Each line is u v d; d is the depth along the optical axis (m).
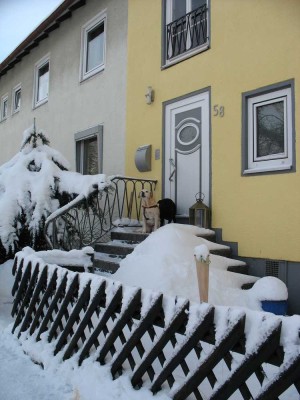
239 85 6.09
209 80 6.59
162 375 2.59
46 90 12.38
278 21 5.61
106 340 3.04
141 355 2.79
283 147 5.57
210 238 6.11
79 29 10.46
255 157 5.88
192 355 2.58
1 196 6.06
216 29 6.52
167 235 5.48
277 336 2.01
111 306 3.05
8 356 3.83
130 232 6.52
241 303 4.54
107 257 6.09
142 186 7.41
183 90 7.10
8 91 14.94
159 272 4.72
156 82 7.71
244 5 6.10
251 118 5.96
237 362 2.21
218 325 2.29
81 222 7.13
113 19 9.14
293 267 5.23
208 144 6.66
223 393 2.23
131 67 8.43
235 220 5.98
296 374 1.92
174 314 2.54
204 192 6.68
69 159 10.55
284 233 5.33
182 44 7.35
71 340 3.39
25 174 6.07
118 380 2.84
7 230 5.66
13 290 4.75
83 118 10.03
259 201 5.67
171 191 7.27
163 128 7.48
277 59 5.59
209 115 6.55
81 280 3.46
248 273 5.70
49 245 5.68
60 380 3.18
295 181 5.25
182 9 7.46
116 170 8.68
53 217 5.56
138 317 2.86
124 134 8.52
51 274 3.94
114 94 8.93
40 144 6.84
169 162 7.35
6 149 14.81
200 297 3.96
